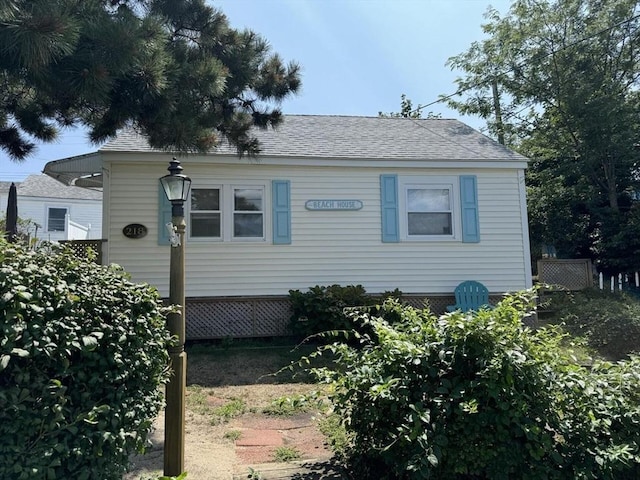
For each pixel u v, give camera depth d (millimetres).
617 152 14352
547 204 15750
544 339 3096
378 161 9625
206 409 5137
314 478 3279
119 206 8781
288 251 9375
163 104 5641
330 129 11344
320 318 8492
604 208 14562
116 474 2332
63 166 8969
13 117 6820
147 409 2598
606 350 8102
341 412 3338
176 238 3350
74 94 4926
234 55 7062
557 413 2828
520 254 10086
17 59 4324
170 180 3389
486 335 2797
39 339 1982
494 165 10016
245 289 9164
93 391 2252
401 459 2854
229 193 9234
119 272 2891
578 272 11242
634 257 13547
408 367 2906
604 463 2695
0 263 2066
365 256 9617
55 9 4320
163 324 2873
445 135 11547
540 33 15750
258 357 7621
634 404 2967
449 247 9875
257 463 3646
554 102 15875
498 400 2674
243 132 7629
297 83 7617
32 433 1962
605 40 14750
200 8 6789
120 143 9008
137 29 5098
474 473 2752
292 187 9484
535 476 2730
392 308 3635
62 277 2375
